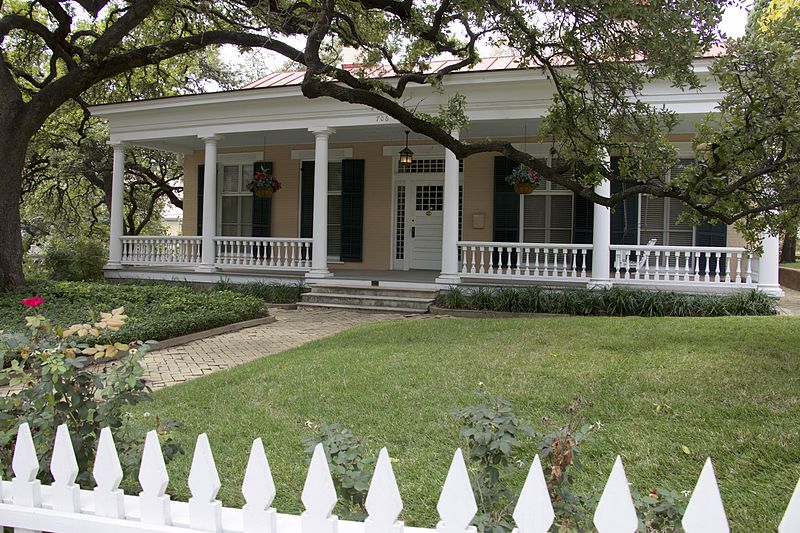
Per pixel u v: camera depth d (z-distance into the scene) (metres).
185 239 15.84
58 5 12.57
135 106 15.39
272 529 2.05
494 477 2.47
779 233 6.94
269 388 5.83
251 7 9.93
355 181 16.45
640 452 4.03
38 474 2.80
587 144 7.57
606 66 7.50
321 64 8.96
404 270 16.23
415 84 12.69
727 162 5.89
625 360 6.21
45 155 23.28
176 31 15.43
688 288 11.84
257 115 14.51
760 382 5.29
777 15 7.89
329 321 11.52
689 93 11.35
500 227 14.89
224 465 4.11
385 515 1.99
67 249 16.69
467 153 8.59
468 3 7.38
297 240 14.59
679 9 6.18
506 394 5.25
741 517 3.23
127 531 2.17
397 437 4.48
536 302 11.60
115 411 2.95
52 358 2.71
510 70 11.98
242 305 11.05
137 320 9.13
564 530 2.03
